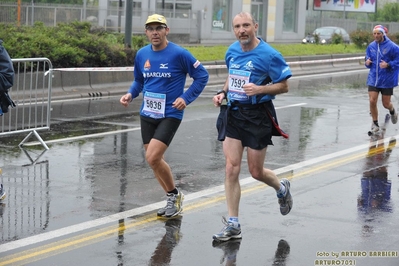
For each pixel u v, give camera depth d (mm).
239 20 12680
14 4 67625
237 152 13016
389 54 24734
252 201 15680
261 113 12867
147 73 14102
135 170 18547
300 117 28641
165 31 13961
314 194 16391
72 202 15352
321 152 21422
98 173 18109
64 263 11641
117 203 15352
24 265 11500
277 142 22969
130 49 39094
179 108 13852
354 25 108250
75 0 94625
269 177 13562
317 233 13492
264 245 12773
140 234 13273
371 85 25047
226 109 13023
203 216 14523
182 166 19109
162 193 16297
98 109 29844
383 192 16719
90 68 34344
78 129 24688
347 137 24156
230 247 12641
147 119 14297
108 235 13172
